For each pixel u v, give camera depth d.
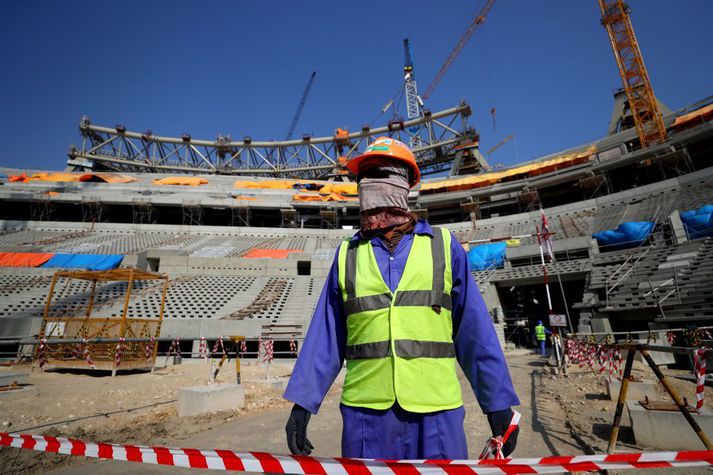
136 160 69.50
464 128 64.81
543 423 6.54
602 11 51.44
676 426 4.96
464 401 8.50
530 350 23.89
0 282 26.50
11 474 4.44
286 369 15.45
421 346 1.69
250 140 72.25
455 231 42.06
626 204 34.47
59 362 12.36
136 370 13.36
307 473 1.53
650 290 20.09
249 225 53.06
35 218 46.78
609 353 8.75
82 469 4.65
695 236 23.75
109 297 24.84
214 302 24.80
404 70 106.25
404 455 1.62
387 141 2.14
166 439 5.89
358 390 1.71
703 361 4.81
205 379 11.73
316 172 72.19
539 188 45.31
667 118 44.88
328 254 35.75
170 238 40.94
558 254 28.98
